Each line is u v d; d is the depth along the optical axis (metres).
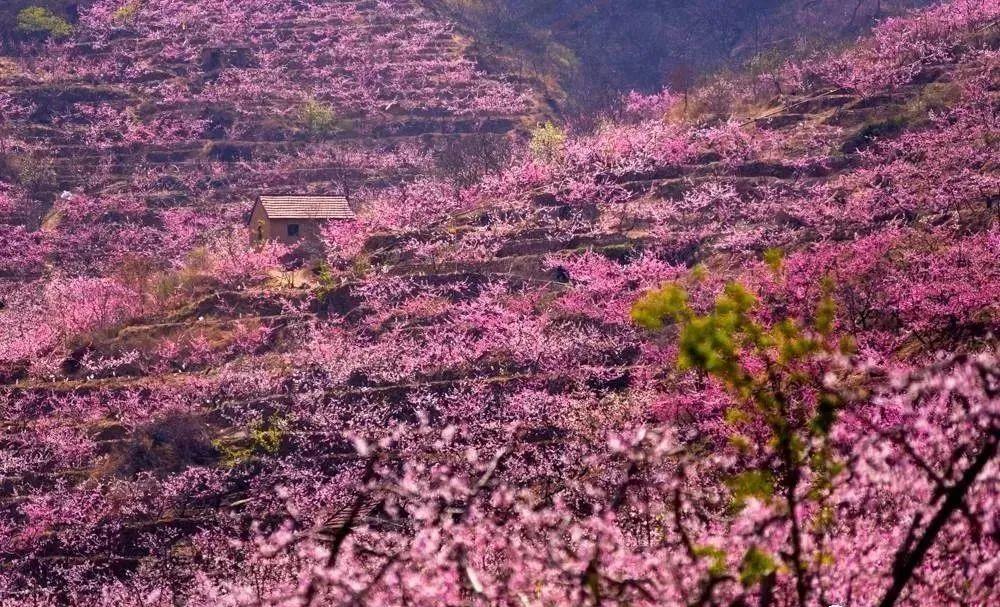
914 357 70.19
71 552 81.56
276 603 21.05
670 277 104.62
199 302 117.44
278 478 84.50
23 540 82.00
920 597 20.06
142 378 106.81
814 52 167.25
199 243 173.00
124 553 80.75
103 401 102.62
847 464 19.08
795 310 77.12
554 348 94.94
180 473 89.81
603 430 76.00
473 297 112.69
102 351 111.75
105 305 118.69
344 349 104.12
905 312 74.75
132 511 84.19
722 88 163.88
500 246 119.75
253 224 137.75
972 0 155.00
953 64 139.25
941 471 19.70
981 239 83.56
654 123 146.38
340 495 77.81
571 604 17.86
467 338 101.56
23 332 118.38
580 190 125.25
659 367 86.69
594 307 101.31
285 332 111.25
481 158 168.50
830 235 105.25
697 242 112.75
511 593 19.09
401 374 97.12
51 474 92.06
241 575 41.06
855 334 73.12
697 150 130.88
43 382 108.19
